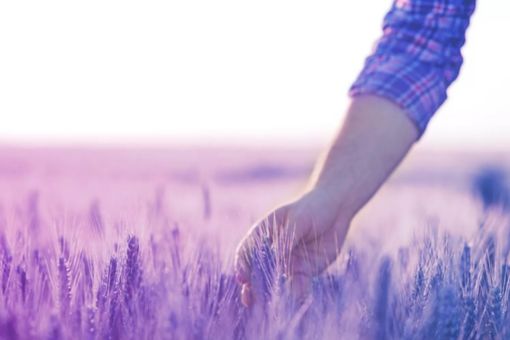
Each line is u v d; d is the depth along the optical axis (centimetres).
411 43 343
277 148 8375
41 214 519
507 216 458
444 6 344
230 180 1393
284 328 296
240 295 330
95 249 338
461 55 354
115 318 311
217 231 445
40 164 859
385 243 452
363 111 331
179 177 878
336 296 315
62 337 289
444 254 347
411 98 332
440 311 305
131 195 417
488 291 346
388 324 312
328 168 328
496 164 982
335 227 326
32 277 330
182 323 294
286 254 318
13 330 292
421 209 767
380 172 329
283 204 325
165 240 372
